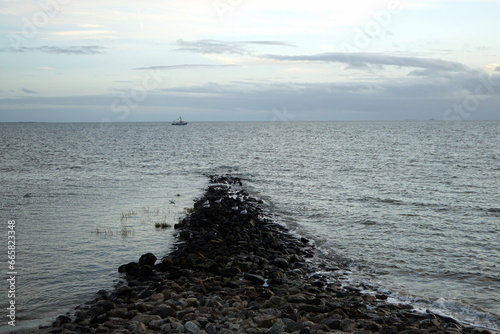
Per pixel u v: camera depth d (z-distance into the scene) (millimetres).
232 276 12922
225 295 10812
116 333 7969
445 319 10078
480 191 31016
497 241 17656
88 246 15852
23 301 10508
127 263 13836
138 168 48562
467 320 10219
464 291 12211
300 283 12320
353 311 10055
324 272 13961
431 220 21703
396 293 12016
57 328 8469
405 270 14133
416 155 63938
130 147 86375
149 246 16031
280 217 23141
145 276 12312
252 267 13727
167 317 8734
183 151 76375
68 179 37500
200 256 14109
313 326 8633
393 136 131875
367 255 15859
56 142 104438
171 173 44469
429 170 44938
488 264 14688
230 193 31250
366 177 39875
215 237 17375
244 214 23000
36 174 40812
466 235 18656
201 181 38375
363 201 27438
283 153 71125
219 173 44812
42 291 11219
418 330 8750
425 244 17281
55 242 16297
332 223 21422
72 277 12375
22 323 9141
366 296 11375
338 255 15906
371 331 8703
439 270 14094
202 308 9328
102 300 10352
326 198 28859
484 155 62688
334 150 76812
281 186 35000
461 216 22594
